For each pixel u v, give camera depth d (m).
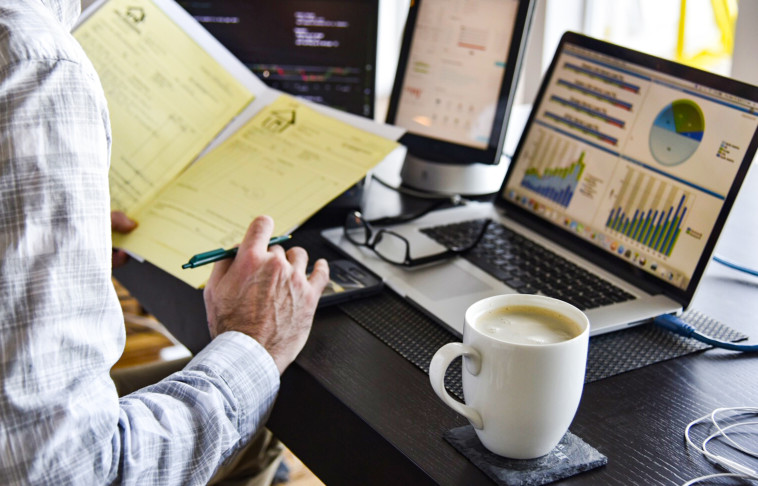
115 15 1.28
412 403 0.71
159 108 1.22
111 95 1.22
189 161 1.18
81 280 0.60
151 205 1.13
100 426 0.60
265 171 1.12
